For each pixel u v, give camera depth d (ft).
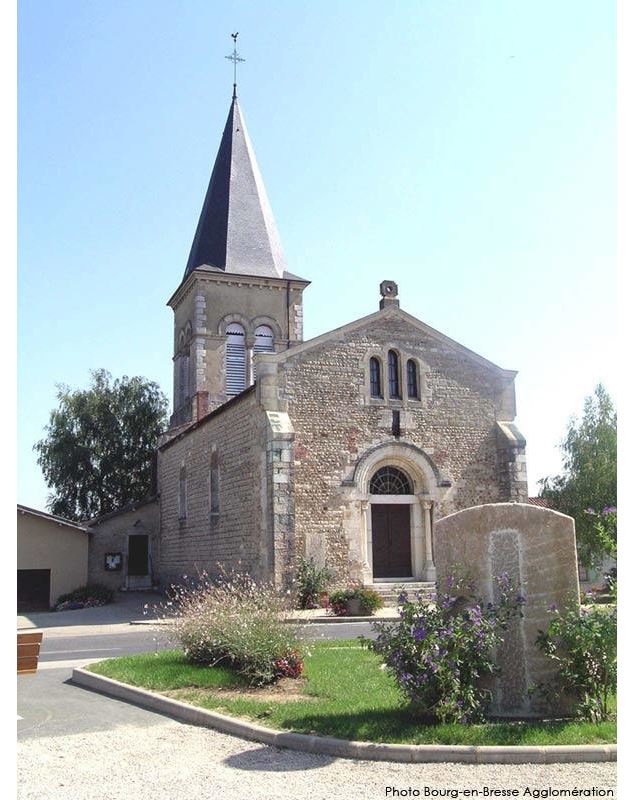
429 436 80.43
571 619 28.07
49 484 153.48
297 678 36.32
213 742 26.89
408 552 79.20
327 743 24.93
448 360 82.74
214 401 115.14
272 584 68.64
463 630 27.63
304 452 74.95
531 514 29.40
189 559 95.71
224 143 130.41
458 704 26.40
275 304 120.98
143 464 157.89
